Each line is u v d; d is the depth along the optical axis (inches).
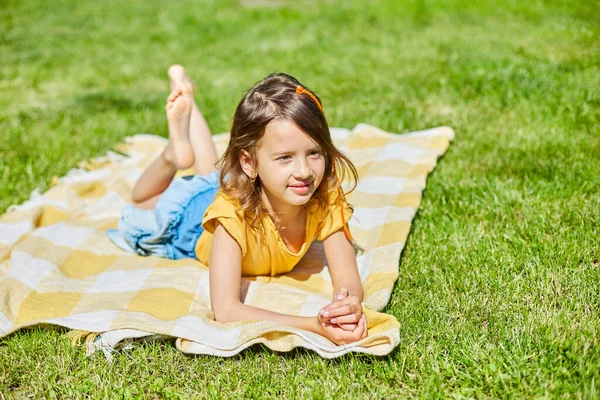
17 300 105.8
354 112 189.0
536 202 127.6
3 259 119.3
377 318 90.9
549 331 89.0
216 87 221.9
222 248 98.6
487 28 271.9
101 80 238.4
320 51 258.5
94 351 92.4
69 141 178.1
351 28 293.3
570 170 139.4
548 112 172.1
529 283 101.7
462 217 127.6
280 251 105.6
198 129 132.0
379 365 86.4
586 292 97.0
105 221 137.2
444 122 175.5
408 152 156.6
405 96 196.5
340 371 86.4
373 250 115.8
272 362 89.7
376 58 241.4
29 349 94.2
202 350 90.9
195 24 320.2
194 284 108.6
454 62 221.5
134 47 284.4
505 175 142.9
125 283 110.8
